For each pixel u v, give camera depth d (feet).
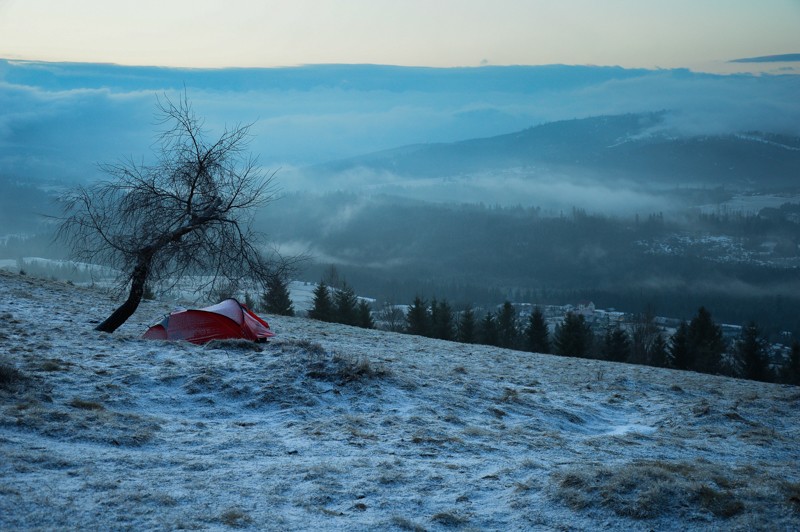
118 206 60.08
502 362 77.51
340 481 24.71
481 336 236.63
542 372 69.77
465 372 59.98
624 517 22.02
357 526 20.51
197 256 60.95
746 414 50.44
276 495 22.79
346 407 39.32
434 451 30.89
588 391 57.62
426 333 228.22
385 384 44.39
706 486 24.14
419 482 25.43
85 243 59.72
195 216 61.77
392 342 91.76
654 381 70.33
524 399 47.50
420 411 39.60
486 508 23.16
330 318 225.15
